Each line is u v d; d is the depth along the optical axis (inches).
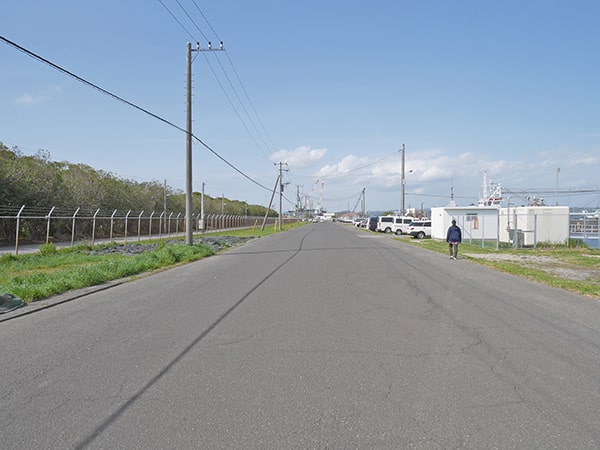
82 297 431.8
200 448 143.9
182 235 1811.0
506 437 150.8
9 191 1185.4
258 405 176.6
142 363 229.3
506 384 199.6
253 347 256.7
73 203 1419.8
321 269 647.1
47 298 420.5
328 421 162.6
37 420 164.7
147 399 183.2
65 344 265.9
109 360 234.5
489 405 176.7
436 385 198.1
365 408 173.6
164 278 565.3
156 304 390.6
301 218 6673.2
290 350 250.5
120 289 480.7
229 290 462.6
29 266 682.2
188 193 967.0
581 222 1521.9
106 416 167.6
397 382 201.5
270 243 1327.5
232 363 228.1
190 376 209.8
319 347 256.5
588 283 532.7
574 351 250.8
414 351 249.4
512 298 422.9
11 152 1337.4
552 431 155.2
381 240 1519.4
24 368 222.7
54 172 1374.3
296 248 1098.1
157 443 147.3
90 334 289.0
